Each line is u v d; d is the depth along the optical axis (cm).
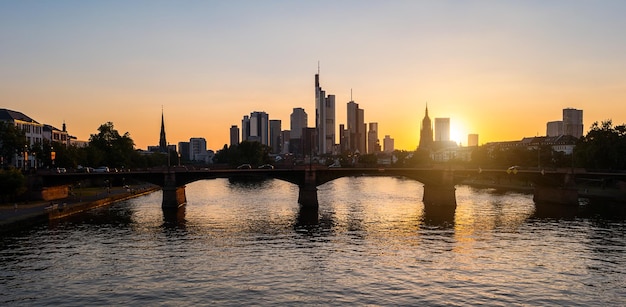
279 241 8656
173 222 10800
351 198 16712
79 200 13825
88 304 5269
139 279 6200
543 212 12588
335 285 5978
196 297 5509
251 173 14150
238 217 11669
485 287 5919
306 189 14062
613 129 17350
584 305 5319
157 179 13712
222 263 7025
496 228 10062
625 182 16400
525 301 5425
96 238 8825
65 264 6900
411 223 10744
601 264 7006
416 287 5906
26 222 9819
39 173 13550
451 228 10056
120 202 15125
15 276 6300
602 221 10988
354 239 8856
